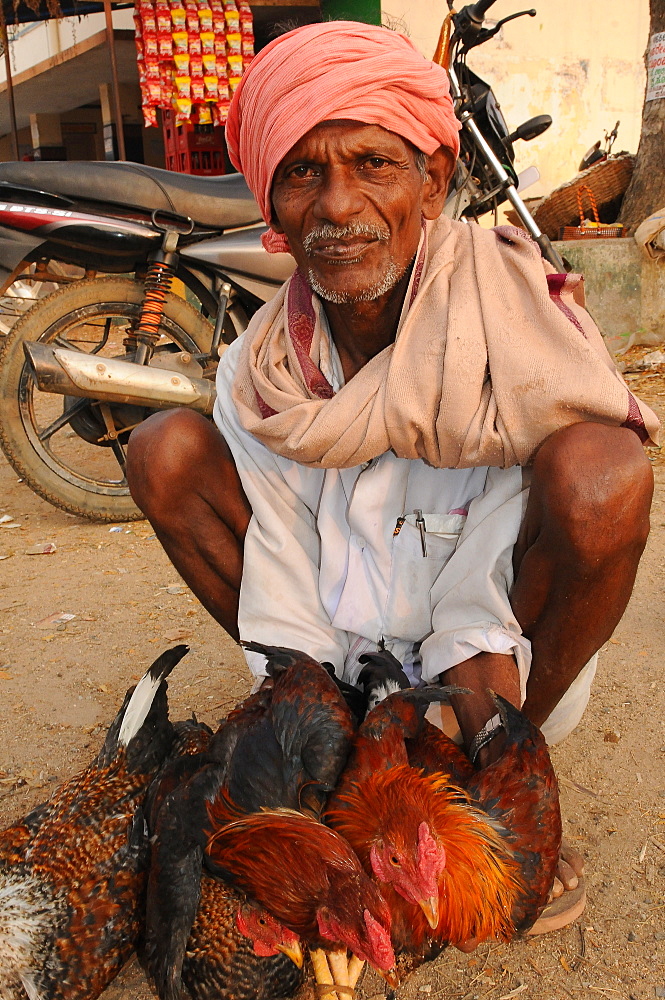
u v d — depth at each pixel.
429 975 2.08
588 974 2.04
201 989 1.99
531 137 5.28
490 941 2.15
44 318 4.73
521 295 2.11
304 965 2.17
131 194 4.65
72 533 4.96
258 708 2.35
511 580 2.18
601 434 1.99
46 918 2.06
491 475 2.24
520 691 2.14
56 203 4.56
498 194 5.27
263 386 2.23
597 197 8.73
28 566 4.50
